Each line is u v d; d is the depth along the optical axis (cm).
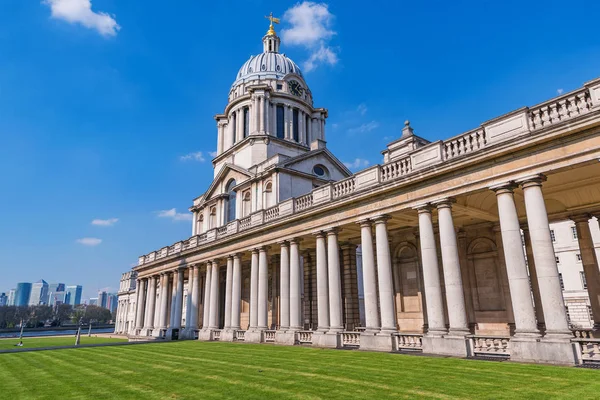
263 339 3055
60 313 19238
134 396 1052
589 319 4772
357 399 932
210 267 4128
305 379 1223
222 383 1199
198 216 5797
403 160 2230
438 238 2683
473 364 1430
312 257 3762
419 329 2702
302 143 5953
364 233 2367
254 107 5716
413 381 1134
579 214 2244
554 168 1566
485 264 2502
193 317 4231
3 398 1084
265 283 3203
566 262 5066
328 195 2677
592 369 1247
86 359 2064
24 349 2800
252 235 3406
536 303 2302
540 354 1455
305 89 6469
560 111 1605
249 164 5341
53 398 1064
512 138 1662
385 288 2164
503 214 1697
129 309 9756
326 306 2623
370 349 2147
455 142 1969
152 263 5281
